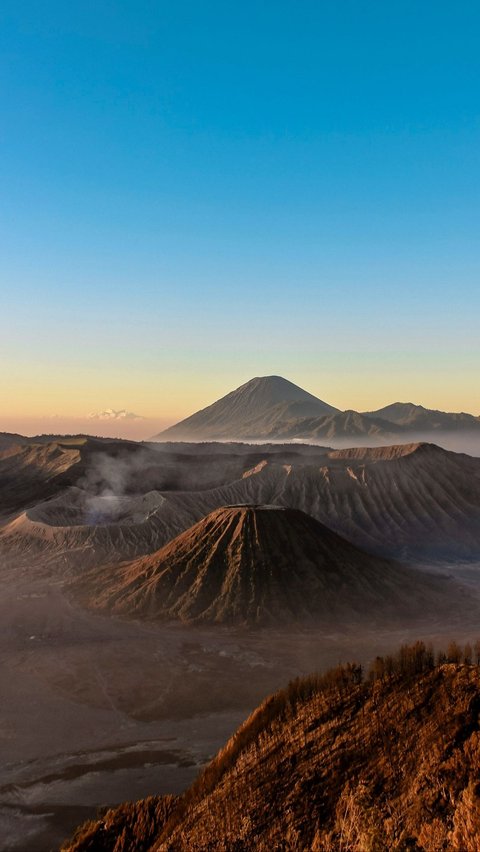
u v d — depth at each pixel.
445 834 8.38
